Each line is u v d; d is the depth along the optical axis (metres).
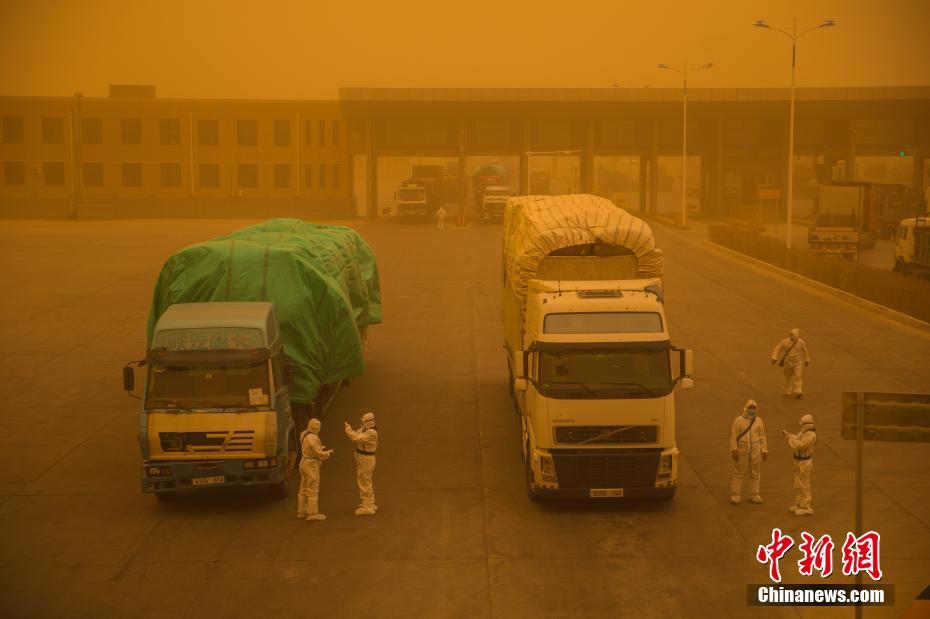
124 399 22.61
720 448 18.61
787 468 17.42
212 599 12.29
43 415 21.23
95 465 17.91
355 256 22.84
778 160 78.94
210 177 77.38
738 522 14.84
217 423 15.23
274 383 15.70
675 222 67.38
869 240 54.09
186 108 76.62
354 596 12.35
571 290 15.99
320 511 15.45
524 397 16.91
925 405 10.67
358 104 71.56
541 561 13.43
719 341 28.53
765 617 11.76
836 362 25.59
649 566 13.24
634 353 15.09
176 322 15.78
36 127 75.75
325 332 18.11
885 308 32.72
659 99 72.19
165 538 14.37
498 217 71.50
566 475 15.03
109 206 75.44
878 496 15.92
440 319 32.34
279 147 77.38
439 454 18.42
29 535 14.51
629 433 14.95
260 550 13.87
